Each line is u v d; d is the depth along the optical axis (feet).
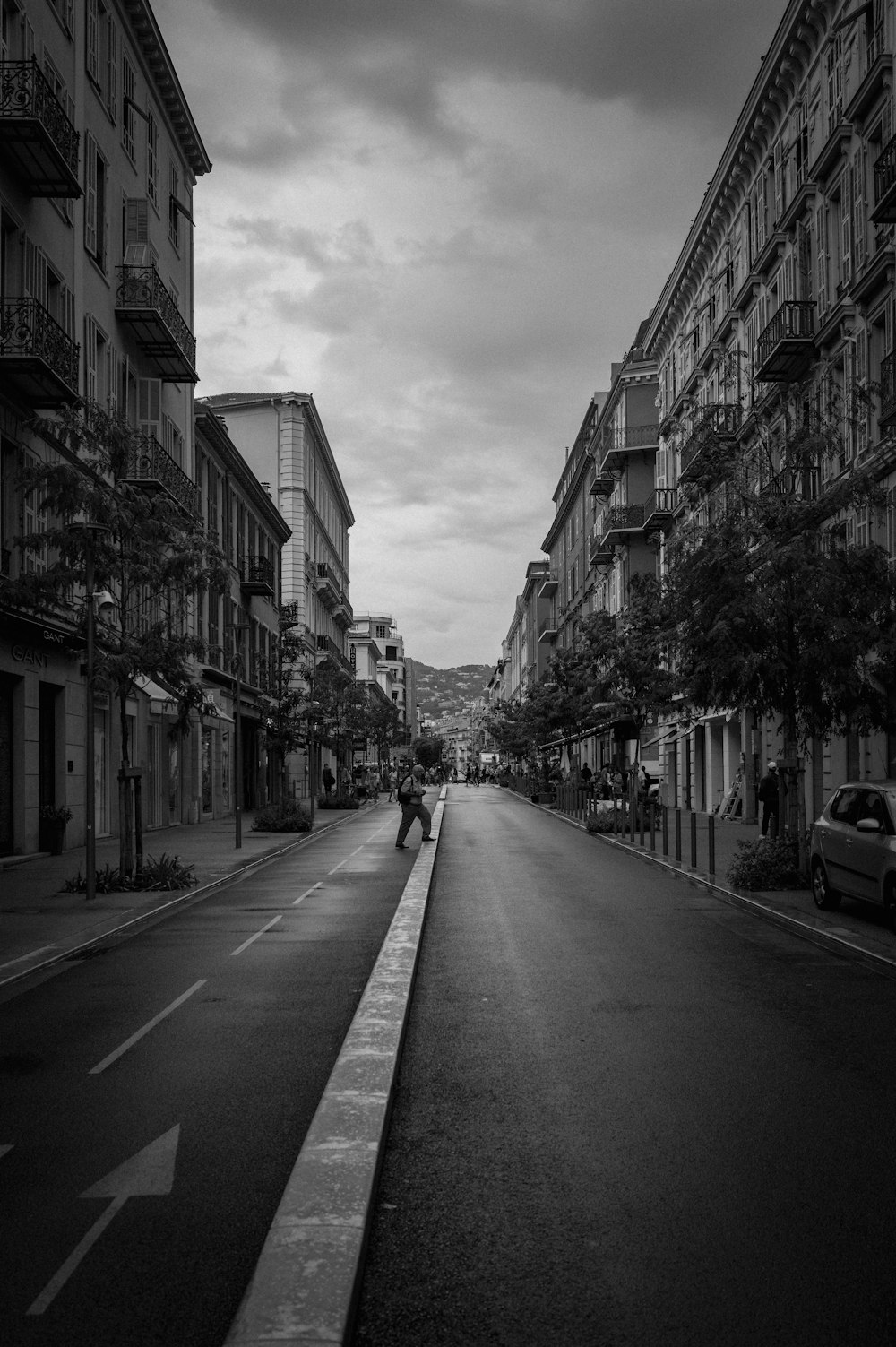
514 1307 13.23
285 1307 12.22
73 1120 20.31
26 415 73.20
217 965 36.70
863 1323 12.76
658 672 104.94
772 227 105.91
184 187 125.18
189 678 61.00
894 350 74.18
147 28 103.86
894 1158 18.10
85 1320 12.94
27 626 72.18
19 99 68.69
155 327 99.81
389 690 556.92
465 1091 21.98
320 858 80.89
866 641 54.60
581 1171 17.57
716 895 55.83
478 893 57.00
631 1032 26.76
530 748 227.81
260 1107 21.06
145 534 57.31
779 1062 24.02
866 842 43.01
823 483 86.89
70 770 83.92
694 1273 14.03
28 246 74.95
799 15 91.91
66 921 46.47
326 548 247.70
